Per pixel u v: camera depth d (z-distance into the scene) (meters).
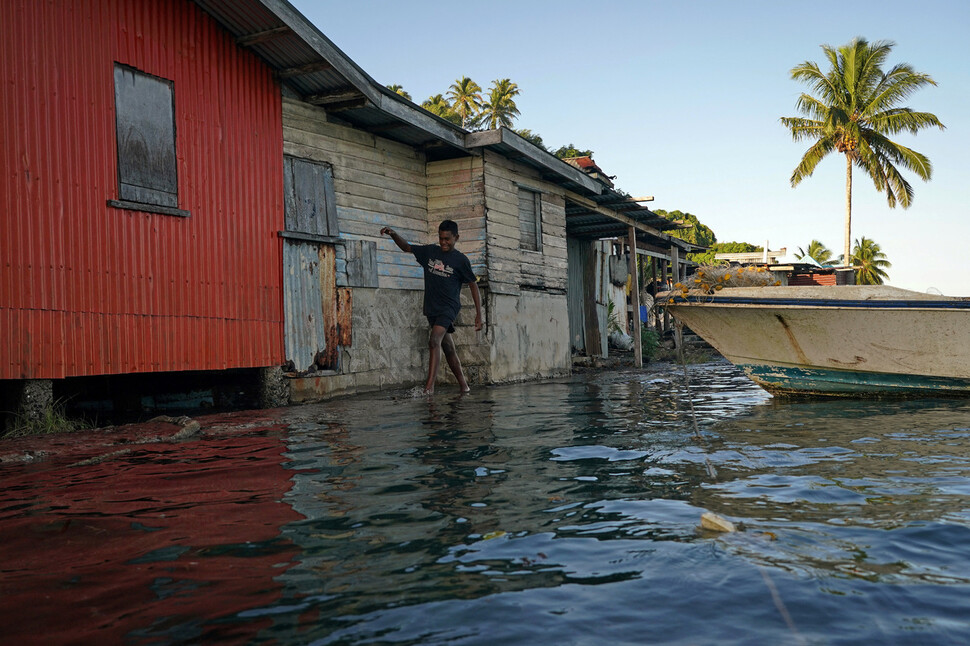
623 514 2.28
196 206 6.87
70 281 5.72
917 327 6.29
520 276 10.81
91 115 5.99
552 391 7.82
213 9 7.00
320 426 4.80
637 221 16.03
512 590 1.62
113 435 4.51
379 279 9.20
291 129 8.06
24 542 2.06
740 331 7.11
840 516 2.20
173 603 1.55
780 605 1.50
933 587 1.59
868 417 4.96
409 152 9.94
